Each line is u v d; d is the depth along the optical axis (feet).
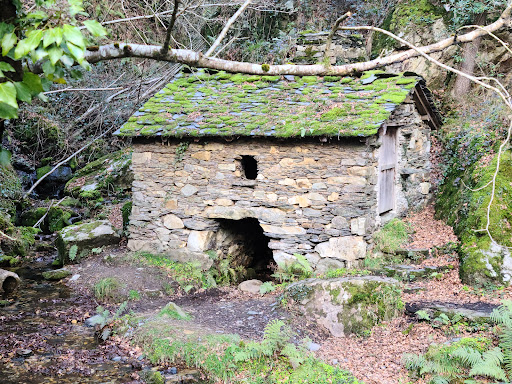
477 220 26.27
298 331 21.47
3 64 7.98
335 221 26.84
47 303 25.70
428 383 17.17
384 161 29.50
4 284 26.73
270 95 29.71
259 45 46.06
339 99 27.81
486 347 18.11
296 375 17.99
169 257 30.17
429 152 35.83
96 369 18.93
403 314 22.30
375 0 46.73
